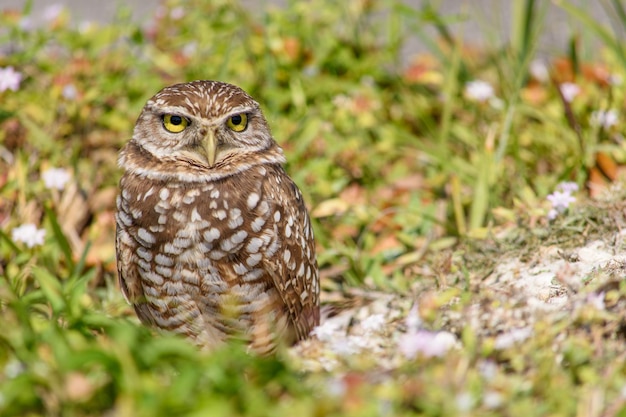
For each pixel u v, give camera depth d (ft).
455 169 38.86
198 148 28.55
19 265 33.94
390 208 36.63
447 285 30.30
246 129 29.30
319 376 23.17
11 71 40.75
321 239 36.35
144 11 56.95
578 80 44.98
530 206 33.96
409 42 55.36
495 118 43.96
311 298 30.99
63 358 20.83
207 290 28.78
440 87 47.24
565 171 36.35
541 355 22.95
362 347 26.08
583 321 24.06
